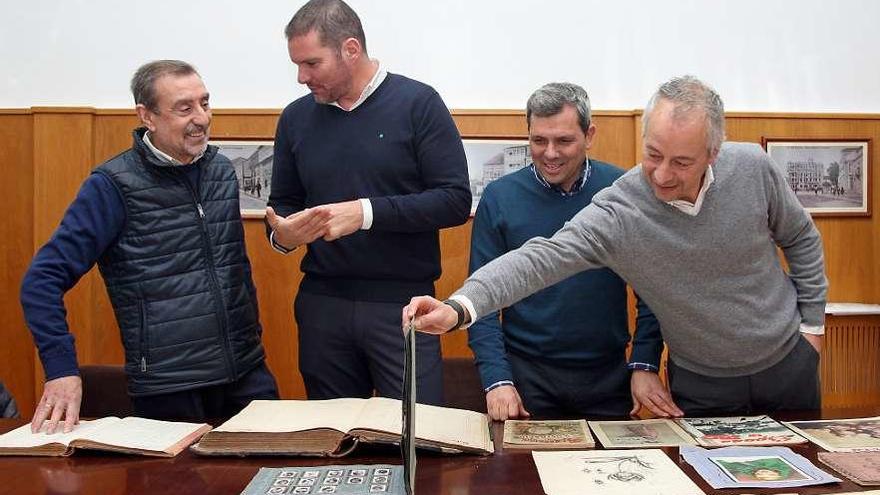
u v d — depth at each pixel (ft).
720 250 5.22
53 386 5.57
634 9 10.95
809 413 5.53
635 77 10.96
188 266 6.42
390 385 6.43
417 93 6.42
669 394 5.98
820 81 11.15
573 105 6.37
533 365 6.79
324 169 6.46
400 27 10.89
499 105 10.93
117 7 10.72
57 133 10.44
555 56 10.93
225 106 10.78
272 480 4.02
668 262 5.27
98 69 10.75
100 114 10.52
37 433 5.02
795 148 10.99
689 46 11.02
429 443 4.40
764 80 11.11
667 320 5.62
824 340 10.55
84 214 6.10
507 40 10.92
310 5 6.12
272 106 10.78
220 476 4.17
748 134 10.98
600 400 6.79
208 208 6.59
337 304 6.54
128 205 6.25
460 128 10.63
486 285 4.86
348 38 6.10
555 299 6.61
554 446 4.65
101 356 10.46
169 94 6.10
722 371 5.75
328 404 5.19
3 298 10.53
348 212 5.81
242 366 6.65
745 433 4.87
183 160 6.43
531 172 6.90
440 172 6.34
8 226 10.53
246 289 6.82
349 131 6.39
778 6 11.07
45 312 5.77
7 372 10.55
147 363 6.28
